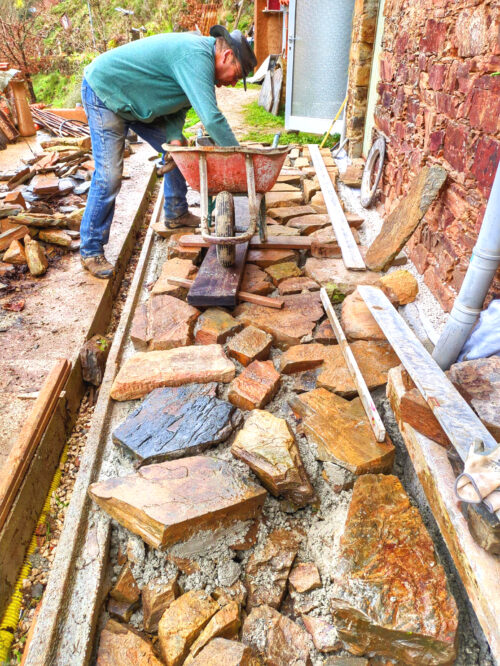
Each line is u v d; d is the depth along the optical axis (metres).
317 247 3.69
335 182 5.39
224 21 19.03
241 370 2.60
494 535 1.30
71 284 3.81
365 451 1.97
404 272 3.15
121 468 2.06
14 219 4.34
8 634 1.77
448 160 3.01
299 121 8.13
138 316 3.04
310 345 2.69
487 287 1.95
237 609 1.58
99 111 3.32
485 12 2.46
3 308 3.47
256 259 3.62
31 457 2.22
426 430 1.81
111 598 1.68
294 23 7.43
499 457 1.31
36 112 9.01
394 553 1.59
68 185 5.35
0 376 2.81
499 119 2.35
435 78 3.19
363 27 5.48
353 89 6.07
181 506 1.69
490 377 1.84
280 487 1.84
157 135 3.85
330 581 1.69
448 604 1.45
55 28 29.41
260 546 1.79
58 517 2.26
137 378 2.41
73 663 1.44
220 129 3.08
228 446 2.12
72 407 2.79
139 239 4.98
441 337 2.18
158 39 3.11
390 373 2.13
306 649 1.52
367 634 1.46
